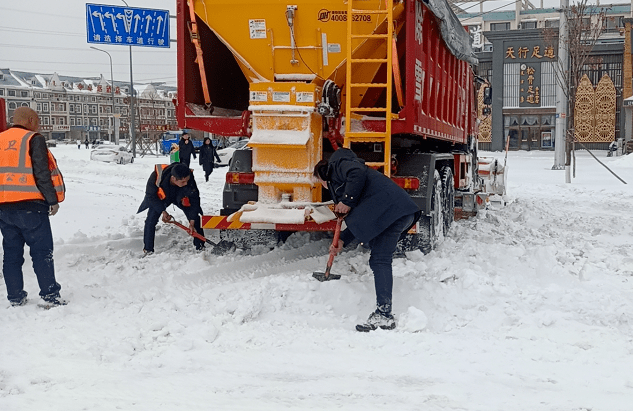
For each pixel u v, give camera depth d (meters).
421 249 7.36
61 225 9.27
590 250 8.10
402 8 6.74
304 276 6.21
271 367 4.09
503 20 72.69
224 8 7.11
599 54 50.69
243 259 7.18
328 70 7.08
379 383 3.78
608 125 51.00
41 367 3.99
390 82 6.52
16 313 5.12
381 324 4.97
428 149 8.98
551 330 4.88
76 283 6.12
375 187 5.11
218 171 25.25
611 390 3.68
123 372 3.95
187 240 8.44
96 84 142.38
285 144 6.46
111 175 22.81
